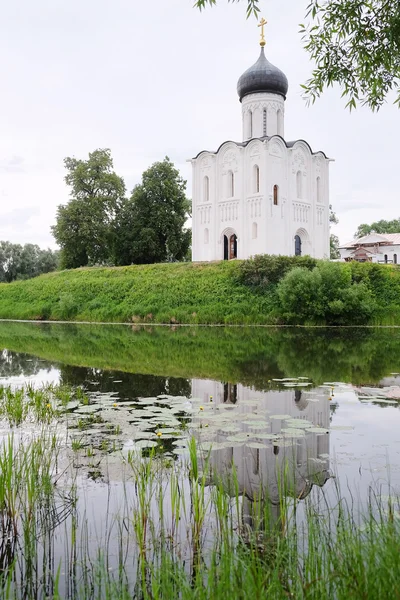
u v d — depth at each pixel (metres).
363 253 62.25
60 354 18.73
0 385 12.44
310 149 49.84
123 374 14.03
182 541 4.71
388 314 34.16
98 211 56.38
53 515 5.30
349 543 3.90
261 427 8.32
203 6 8.00
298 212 48.97
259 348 20.09
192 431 8.12
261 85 48.47
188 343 22.23
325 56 8.66
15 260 89.44
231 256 49.81
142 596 3.94
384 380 12.79
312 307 32.78
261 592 3.31
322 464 6.55
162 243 60.59
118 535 4.87
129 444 7.47
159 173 59.22
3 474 5.24
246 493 5.70
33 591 4.09
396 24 8.03
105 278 45.50
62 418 9.02
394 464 6.52
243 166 47.34
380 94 8.93
